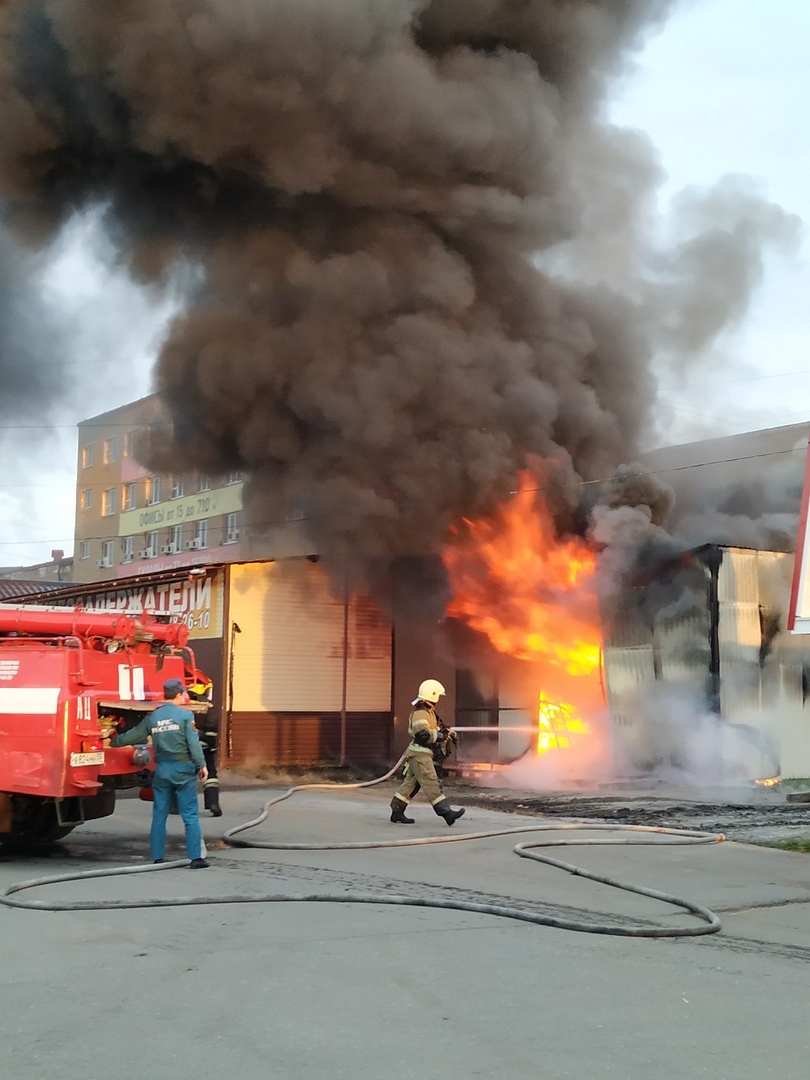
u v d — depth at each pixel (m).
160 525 43.78
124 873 8.06
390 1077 3.75
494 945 5.77
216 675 18.66
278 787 16.02
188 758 8.50
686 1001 4.77
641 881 7.88
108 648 9.33
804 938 6.18
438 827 11.01
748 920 6.66
